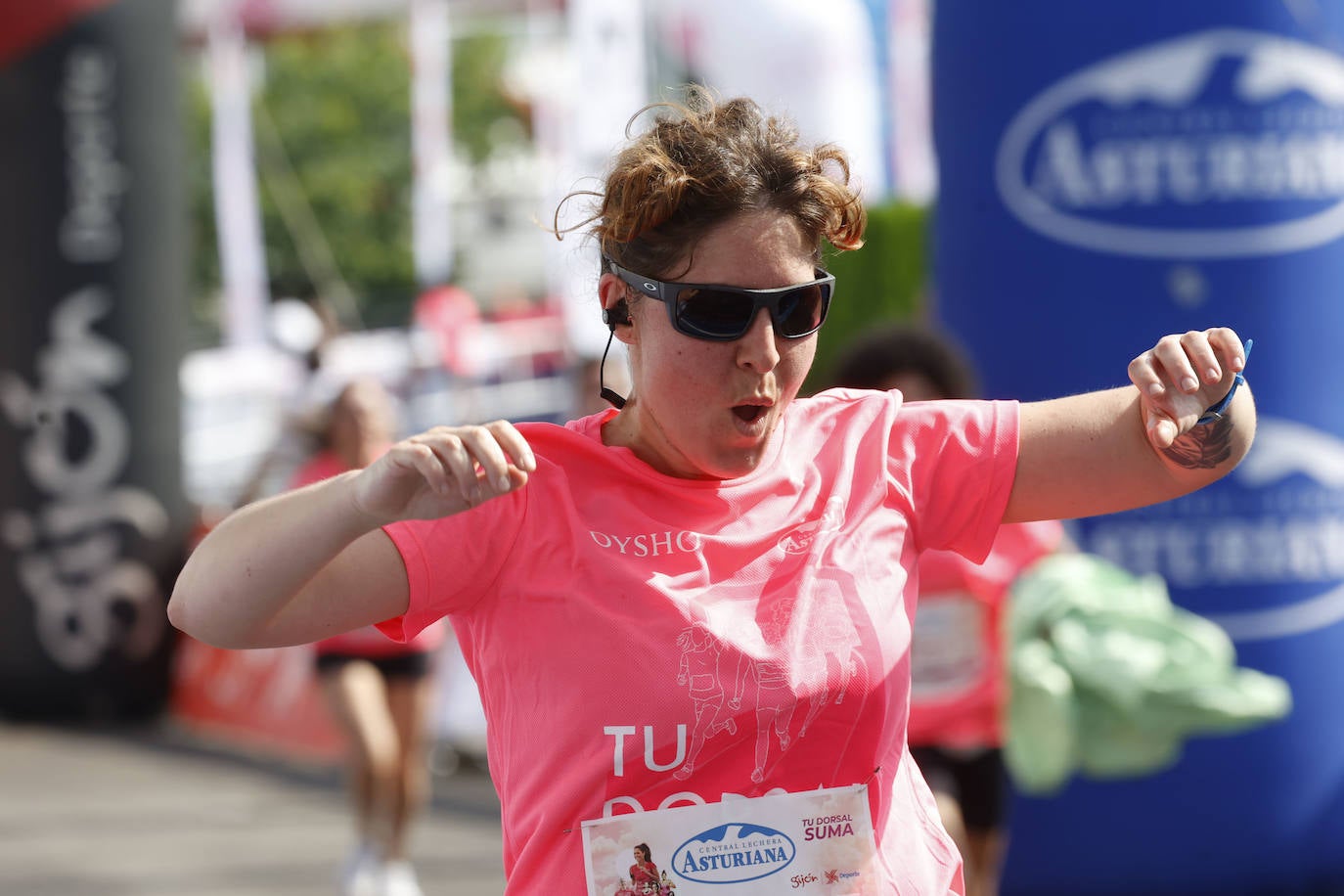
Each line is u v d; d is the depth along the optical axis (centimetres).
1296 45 881
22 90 1563
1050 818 921
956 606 719
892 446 377
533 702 346
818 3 1759
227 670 1583
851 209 353
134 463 1611
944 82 959
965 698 715
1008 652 744
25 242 1570
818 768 347
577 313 1942
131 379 1608
